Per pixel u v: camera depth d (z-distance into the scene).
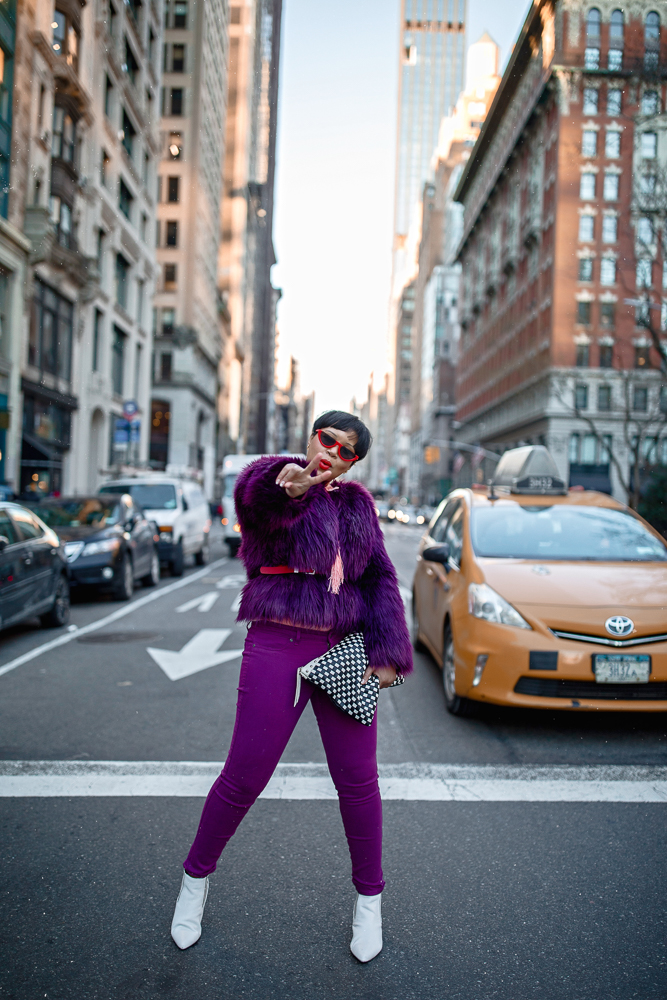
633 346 40.16
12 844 3.22
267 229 110.69
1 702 5.65
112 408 32.94
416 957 2.44
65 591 9.40
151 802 3.70
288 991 2.25
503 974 2.35
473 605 5.13
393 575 2.50
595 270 41.16
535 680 4.77
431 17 194.25
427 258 123.69
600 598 4.97
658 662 4.67
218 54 57.03
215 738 4.80
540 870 3.05
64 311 27.03
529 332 49.53
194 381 53.78
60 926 2.59
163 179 51.41
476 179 67.81
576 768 4.28
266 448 116.06
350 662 2.37
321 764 4.34
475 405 71.56
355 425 2.40
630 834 3.39
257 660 2.39
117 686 6.22
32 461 23.31
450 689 5.53
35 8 21.84
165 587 13.91
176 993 2.23
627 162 18.41
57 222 24.80
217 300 65.12
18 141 21.36
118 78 30.08
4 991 2.22
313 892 2.86
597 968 2.39
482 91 58.69
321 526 2.33
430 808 3.69
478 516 6.32
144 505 16.53
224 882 2.94
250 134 83.31
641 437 29.64
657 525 28.39
